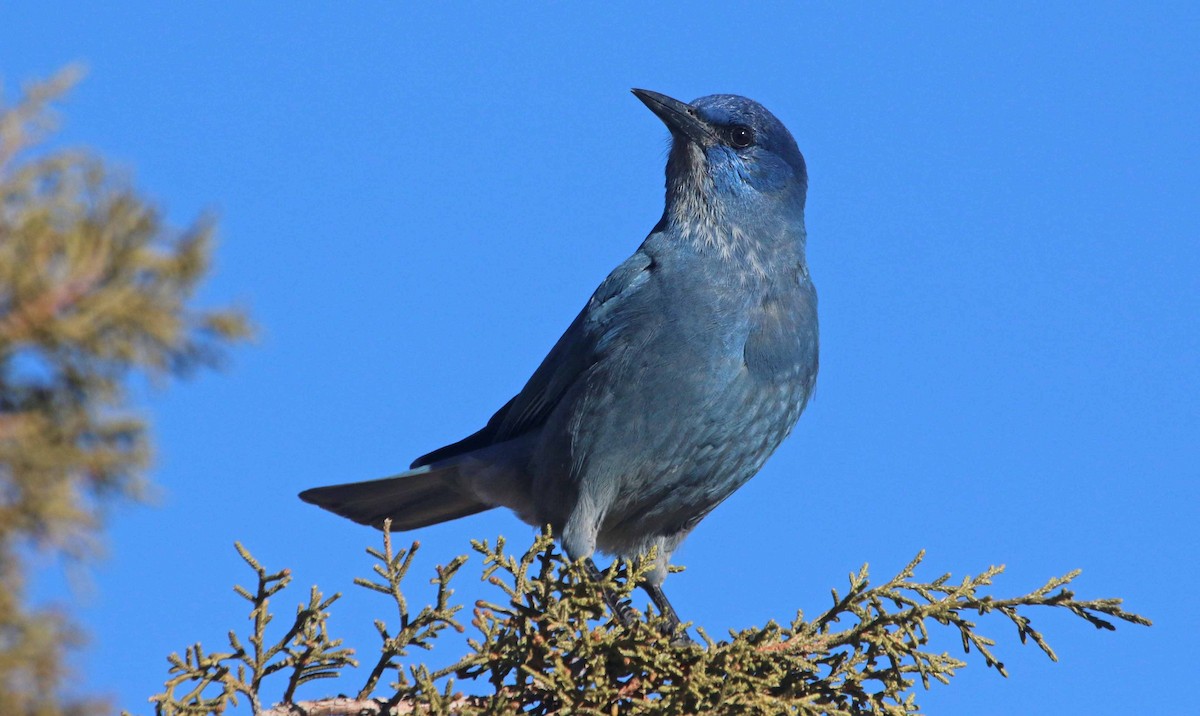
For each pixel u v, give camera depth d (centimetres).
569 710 1275
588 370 1902
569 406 1912
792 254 1981
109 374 646
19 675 634
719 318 1875
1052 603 1352
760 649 1336
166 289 642
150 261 644
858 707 1382
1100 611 1346
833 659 1386
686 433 1872
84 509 634
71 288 638
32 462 627
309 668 1237
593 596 1331
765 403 1906
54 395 648
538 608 1314
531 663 1314
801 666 1323
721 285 1898
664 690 1293
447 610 1268
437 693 1231
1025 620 1350
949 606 1369
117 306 630
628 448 1877
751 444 1922
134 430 647
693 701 1327
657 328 1872
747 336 1886
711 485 1928
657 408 1866
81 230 642
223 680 1208
